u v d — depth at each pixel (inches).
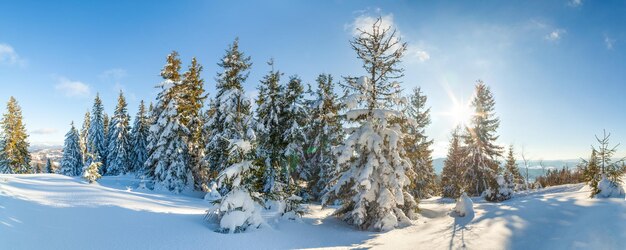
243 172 503.5
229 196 494.3
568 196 663.8
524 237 426.0
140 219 467.2
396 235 552.7
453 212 724.0
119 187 1066.1
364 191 626.5
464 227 534.3
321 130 1131.3
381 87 657.0
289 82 974.4
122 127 2026.3
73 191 647.1
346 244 498.6
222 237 443.2
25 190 570.6
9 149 1797.5
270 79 945.5
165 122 1146.0
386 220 603.5
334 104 1095.0
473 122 1391.5
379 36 660.1
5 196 445.1
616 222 411.8
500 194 956.0
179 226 463.2
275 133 903.1
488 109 1390.3
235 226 469.7
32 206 435.5
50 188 663.8
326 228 616.4
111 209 495.8
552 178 1961.1
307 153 1202.6
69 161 2123.5
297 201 644.1
